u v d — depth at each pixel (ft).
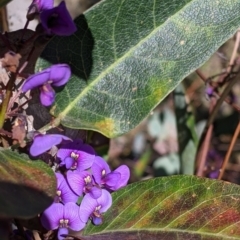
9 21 1.09
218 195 0.86
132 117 0.82
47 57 0.81
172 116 1.89
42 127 0.82
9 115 0.78
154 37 0.83
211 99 1.27
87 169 0.83
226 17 0.83
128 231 0.84
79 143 0.82
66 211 0.81
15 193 0.73
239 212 0.85
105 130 0.82
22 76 0.77
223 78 1.29
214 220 0.85
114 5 0.82
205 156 1.26
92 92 0.82
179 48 0.83
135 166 1.82
